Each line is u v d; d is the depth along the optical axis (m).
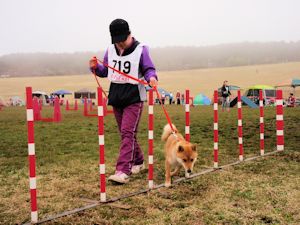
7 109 35.97
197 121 15.93
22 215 4.00
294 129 11.75
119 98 5.50
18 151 8.52
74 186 5.18
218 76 88.06
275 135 10.60
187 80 83.88
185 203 4.26
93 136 11.23
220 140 9.73
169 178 5.13
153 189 4.91
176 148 5.32
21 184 5.36
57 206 4.28
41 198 4.61
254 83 68.69
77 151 8.29
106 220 3.76
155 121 16.56
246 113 20.45
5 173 6.12
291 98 32.16
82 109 34.78
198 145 8.86
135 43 5.52
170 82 81.06
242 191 4.71
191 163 5.34
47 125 15.36
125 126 5.43
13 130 13.42
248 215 3.82
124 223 3.67
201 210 4.00
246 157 7.18
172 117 18.97
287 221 3.64
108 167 6.53
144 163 6.72
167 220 3.72
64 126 14.80
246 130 11.96
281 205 4.12
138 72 5.49
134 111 5.48
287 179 5.27
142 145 9.09
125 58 5.49
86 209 4.11
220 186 4.98
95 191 4.90
